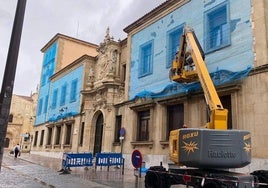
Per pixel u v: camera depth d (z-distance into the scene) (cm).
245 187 753
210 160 772
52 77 3797
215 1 1542
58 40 3909
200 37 1594
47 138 3647
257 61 1259
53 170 1780
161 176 954
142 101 1953
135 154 895
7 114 553
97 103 2484
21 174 1571
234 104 1302
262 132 1177
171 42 1825
